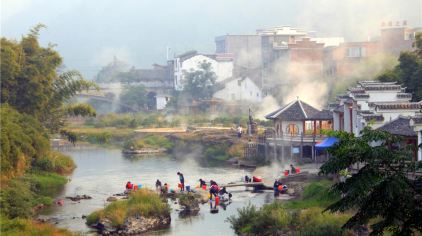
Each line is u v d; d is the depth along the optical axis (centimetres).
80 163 14838
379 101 9275
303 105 12962
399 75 11069
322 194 8138
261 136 14550
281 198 9150
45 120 13112
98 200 9612
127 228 7475
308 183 9444
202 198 9425
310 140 12150
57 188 10812
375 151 3269
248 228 7044
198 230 7481
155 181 11594
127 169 13588
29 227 6725
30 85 12306
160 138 18462
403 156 3275
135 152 17150
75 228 7631
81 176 12412
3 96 11900
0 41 12288
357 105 9325
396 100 9375
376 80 11912
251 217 7244
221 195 9562
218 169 13325
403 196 3183
